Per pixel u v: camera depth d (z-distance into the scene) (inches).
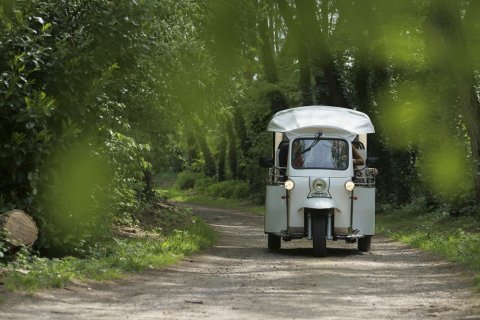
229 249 827.4
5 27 534.0
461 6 1120.2
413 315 378.0
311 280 526.9
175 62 844.0
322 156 753.0
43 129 550.3
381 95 1407.5
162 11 785.6
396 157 1427.2
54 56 563.8
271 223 765.9
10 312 352.8
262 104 1772.9
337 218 741.9
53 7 592.1
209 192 2691.9
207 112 984.9
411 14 1171.3
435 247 777.6
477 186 993.5
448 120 1190.9
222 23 1058.1
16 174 544.4
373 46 1358.3
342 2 1326.3
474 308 397.7
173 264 626.5
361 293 462.6
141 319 351.6
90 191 598.2
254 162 2118.6
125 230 850.8
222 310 382.6
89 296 422.3
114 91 629.6
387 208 1421.0
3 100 520.1
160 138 956.6
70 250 586.2
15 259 505.7
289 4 1539.1
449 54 938.1
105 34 590.9
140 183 896.3
